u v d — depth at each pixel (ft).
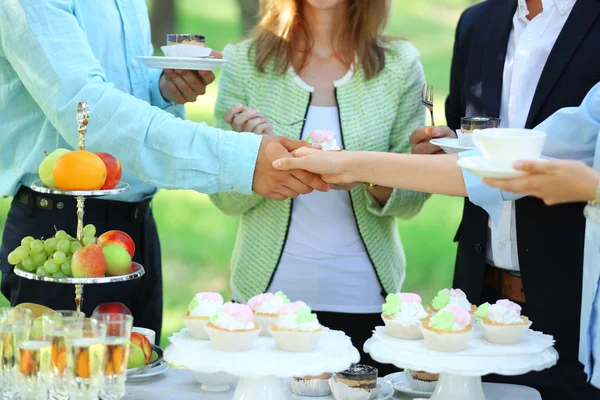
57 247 7.23
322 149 8.96
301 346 6.51
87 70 8.22
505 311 6.82
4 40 8.26
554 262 8.29
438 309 7.30
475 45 9.17
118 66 9.19
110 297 9.32
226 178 8.24
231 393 7.25
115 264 7.26
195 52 9.43
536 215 8.33
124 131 8.13
